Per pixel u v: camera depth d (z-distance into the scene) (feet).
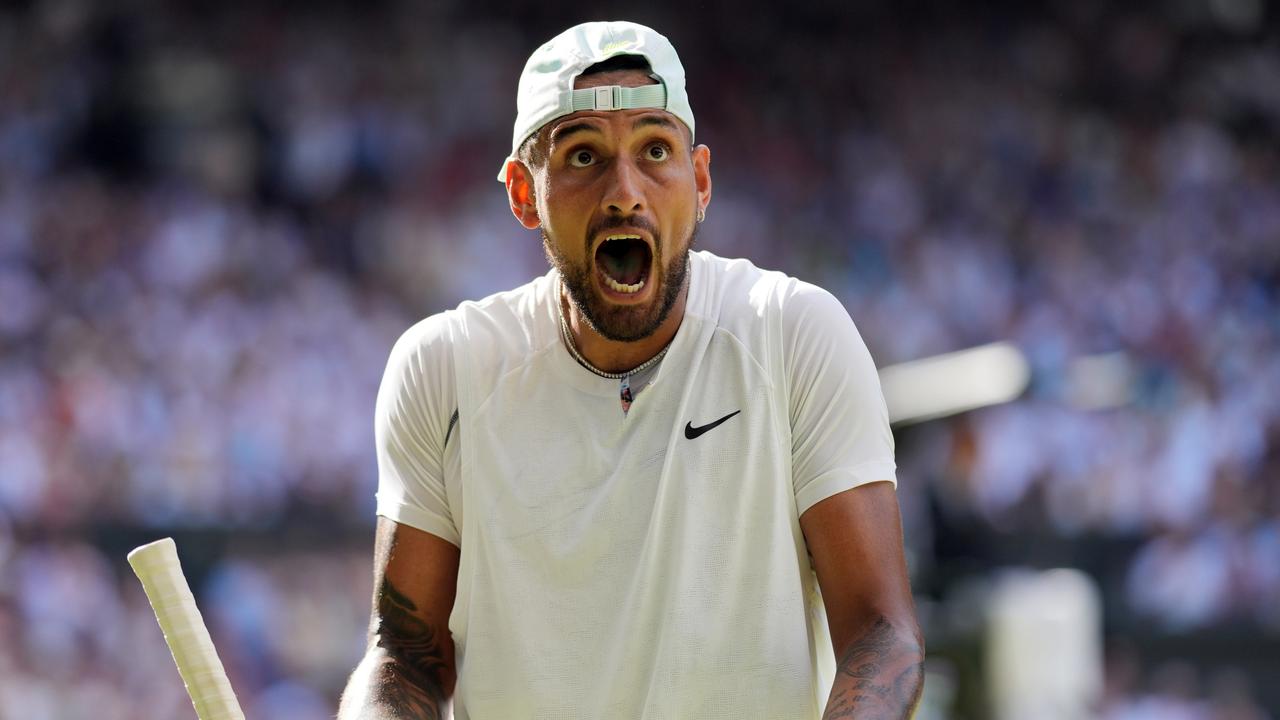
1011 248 203.00
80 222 173.68
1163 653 135.13
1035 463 143.74
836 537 26.81
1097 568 142.20
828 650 28.45
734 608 26.89
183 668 26.08
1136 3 237.66
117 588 128.26
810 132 226.99
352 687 27.99
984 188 217.15
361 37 209.15
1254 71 234.79
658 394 27.25
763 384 27.14
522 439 27.61
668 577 26.73
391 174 196.34
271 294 170.40
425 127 203.21
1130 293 191.62
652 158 26.66
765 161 221.05
